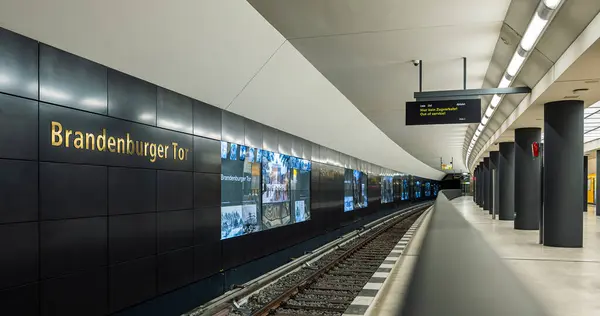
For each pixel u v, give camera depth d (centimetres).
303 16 665
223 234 825
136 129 583
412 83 1139
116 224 542
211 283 762
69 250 471
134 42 516
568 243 937
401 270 136
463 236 177
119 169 551
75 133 485
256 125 986
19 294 413
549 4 548
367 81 1113
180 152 684
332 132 1498
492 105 1277
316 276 905
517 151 1382
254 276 939
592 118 1564
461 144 2856
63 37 448
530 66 867
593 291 530
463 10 664
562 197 952
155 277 612
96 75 515
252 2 599
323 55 877
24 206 422
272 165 1084
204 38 590
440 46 838
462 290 104
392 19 695
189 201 704
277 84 873
